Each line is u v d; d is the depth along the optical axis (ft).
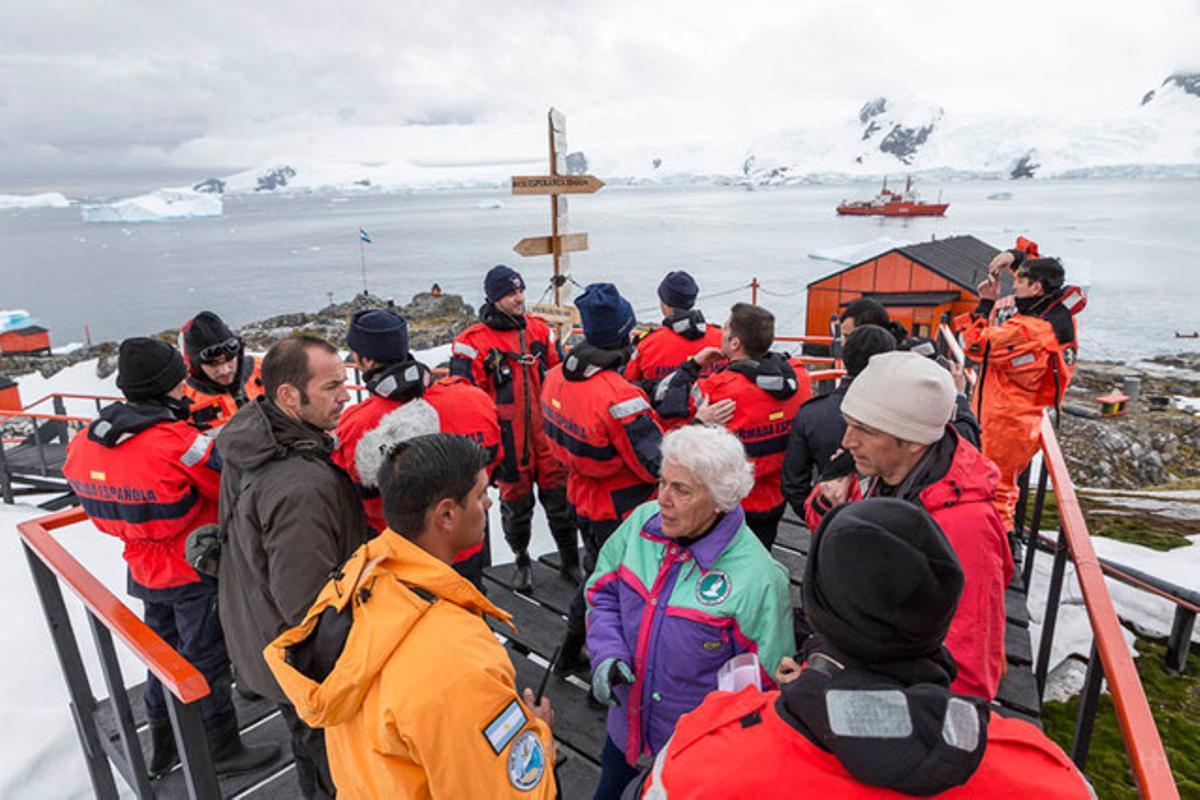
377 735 4.75
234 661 7.89
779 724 3.59
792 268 321.11
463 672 4.73
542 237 22.44
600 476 10.79
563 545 13.66
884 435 6.59
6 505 31.50
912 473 6.70
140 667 15.43
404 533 5.29
